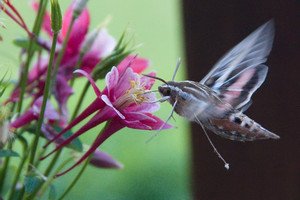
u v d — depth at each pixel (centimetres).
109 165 53
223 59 49
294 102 61
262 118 61
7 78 54
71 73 53
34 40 51
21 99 50
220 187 63
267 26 48
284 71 61
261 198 62
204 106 48
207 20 60
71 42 54
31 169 49
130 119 49
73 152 52
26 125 50
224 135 48
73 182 50
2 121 48
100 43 54
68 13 54
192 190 63
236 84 49
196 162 63
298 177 62
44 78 53
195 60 61
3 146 48
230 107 48
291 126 61
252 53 49
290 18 60
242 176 62
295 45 60
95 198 90
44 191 49
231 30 60
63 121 52
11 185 51
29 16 86
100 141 49
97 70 50
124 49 50
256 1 60
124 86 49
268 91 61
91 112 49
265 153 62
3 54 66
